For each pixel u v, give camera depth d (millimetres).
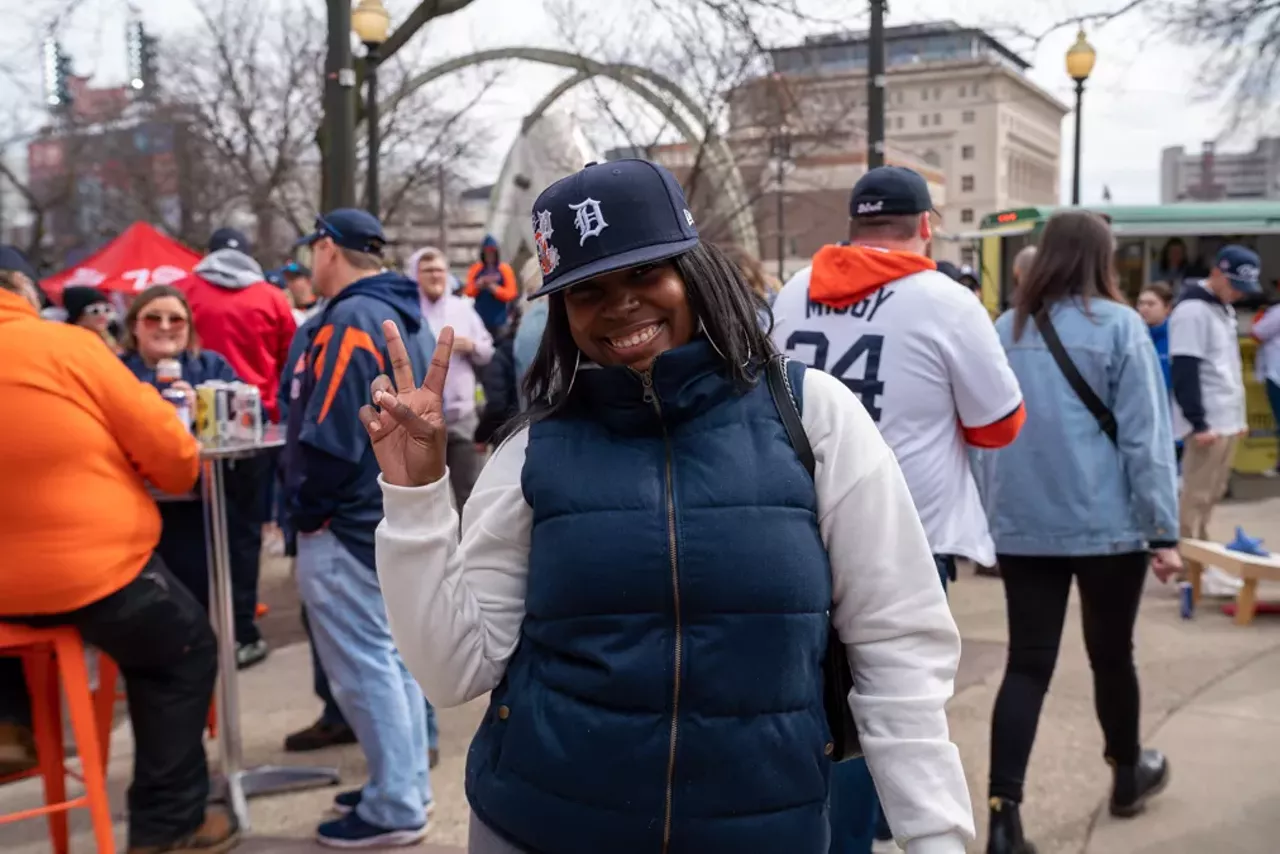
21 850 3514
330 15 6793
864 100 16562
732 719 1522
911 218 2855
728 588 1509
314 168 21297
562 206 1545
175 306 4664
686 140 13234
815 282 2842
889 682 1591
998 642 5473
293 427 3455
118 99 23812
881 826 3148
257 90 20516
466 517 1733
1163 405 3109
